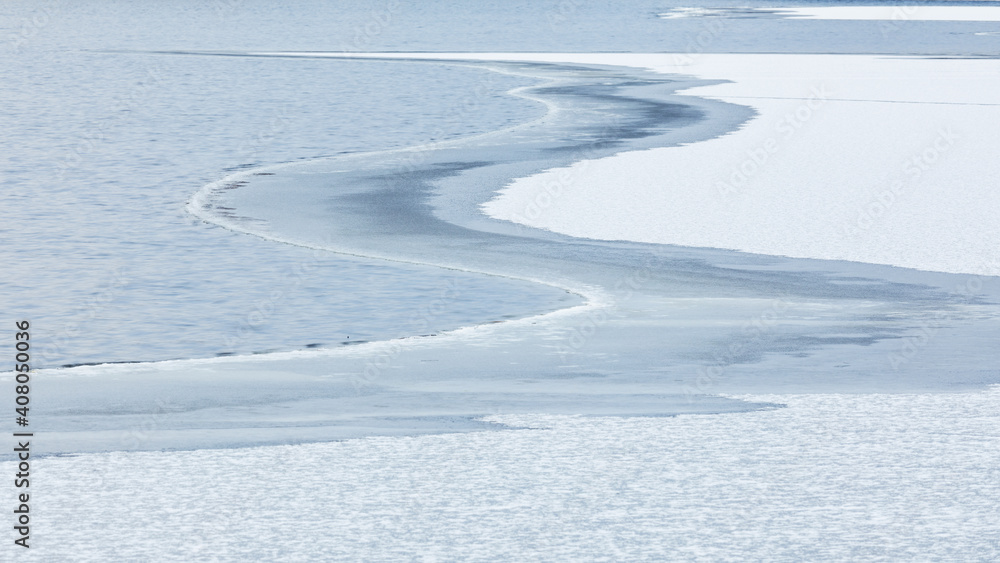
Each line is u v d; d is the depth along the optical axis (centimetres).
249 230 4369
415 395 2145
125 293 3384
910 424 1888
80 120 8806
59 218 4719
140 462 1708
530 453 1742
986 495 1542
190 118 8875
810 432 1844
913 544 1378
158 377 2319
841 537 1400
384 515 1477
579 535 1409
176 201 5138
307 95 10631
